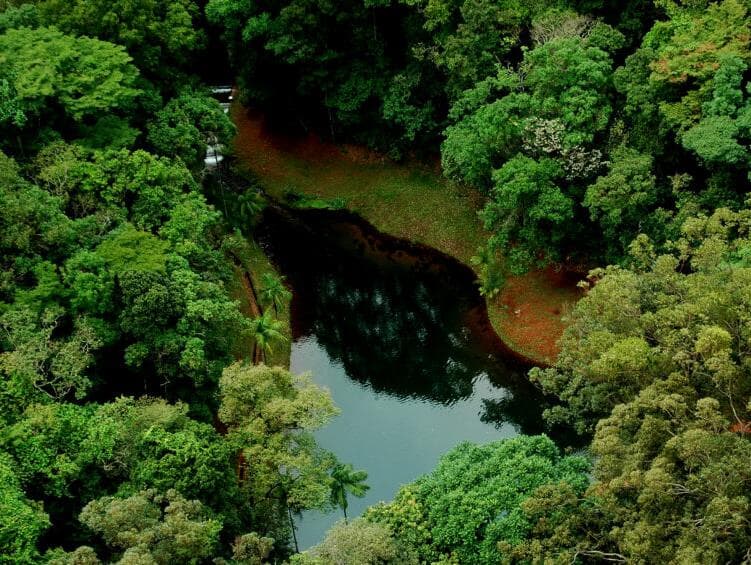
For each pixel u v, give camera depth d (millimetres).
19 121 55531
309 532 51906
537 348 61750
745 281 39531
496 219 61812
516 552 37031
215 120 69312
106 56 60094
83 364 45812
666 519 34125
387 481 54844
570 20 61250
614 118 59000
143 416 44000
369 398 62031
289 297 66125
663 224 54750
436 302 69062
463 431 58531
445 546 40469
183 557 36562
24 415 42562
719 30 53625
